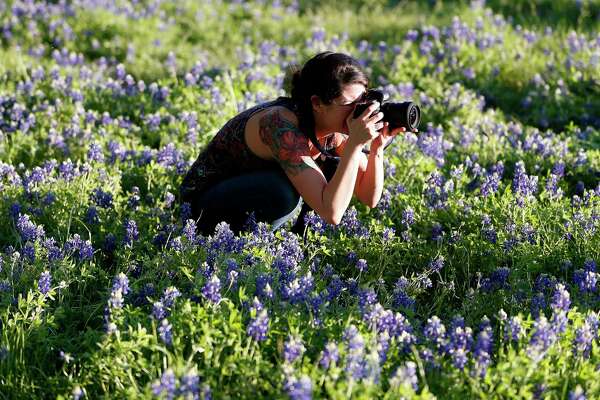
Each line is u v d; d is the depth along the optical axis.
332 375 5.17
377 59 14.82
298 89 6.84
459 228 8.22
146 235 7.91
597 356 5.80
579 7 18.17
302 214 8.12
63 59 14.23
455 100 12.54
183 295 6.46
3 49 14.96
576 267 7.70
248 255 7.04
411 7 19.67
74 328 6.55
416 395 5.15
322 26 17.59
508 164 10.57
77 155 10.16
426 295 7.59
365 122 6.52
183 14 17.72
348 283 6.96
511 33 16.17
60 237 7.76
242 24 17.62
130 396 5.32
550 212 8.36
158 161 9.64
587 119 12.57
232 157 7.64
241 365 5.41
